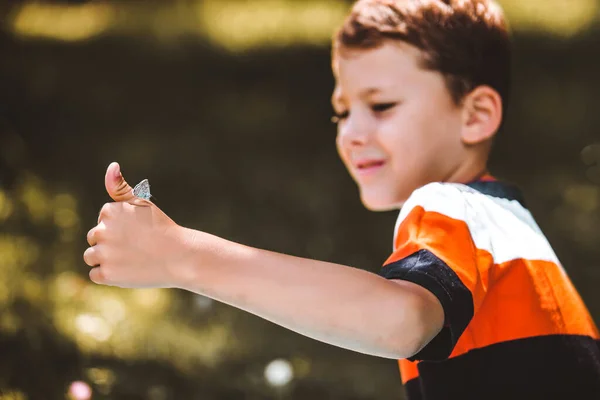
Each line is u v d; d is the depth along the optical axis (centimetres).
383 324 145
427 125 204
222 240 150
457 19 206
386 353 147
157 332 412
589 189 739
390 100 204
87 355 364
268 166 755
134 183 692
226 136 820
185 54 1025
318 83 970
